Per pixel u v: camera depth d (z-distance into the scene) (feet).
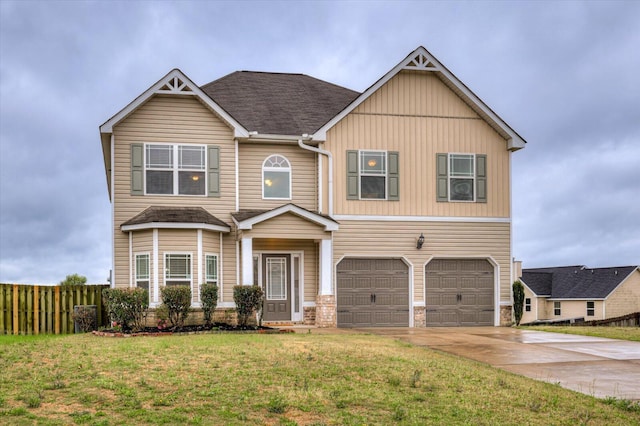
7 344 44.55
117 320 54.49
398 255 69.26
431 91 71.20
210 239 62.59
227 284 64.54
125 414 25.93
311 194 69.10
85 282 100.58
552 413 29.50
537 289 144.46
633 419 29.17
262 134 66.44
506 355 45.01
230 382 31.96
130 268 61.52
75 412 25.89
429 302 70.23
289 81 82.64
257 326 58.59
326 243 65.00
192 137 65.41
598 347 49.16
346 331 59.36
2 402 26.91
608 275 138.82
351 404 29.17
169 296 55.67
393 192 69.56
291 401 28.84
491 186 72.13
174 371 33.91
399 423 26.68
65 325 63.16
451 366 38.99
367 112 69.51
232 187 66.08
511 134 71.61
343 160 68.69
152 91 63.36
